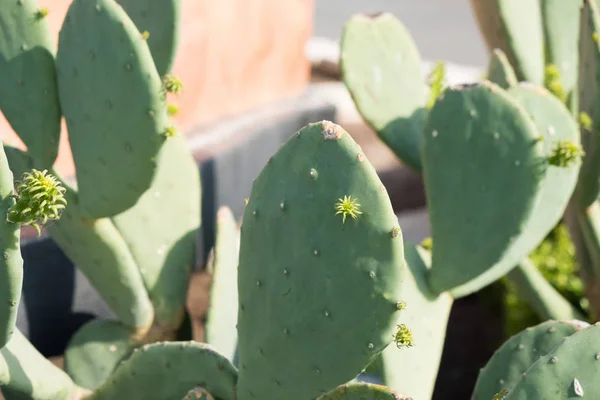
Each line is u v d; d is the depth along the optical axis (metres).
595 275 2.17
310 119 3.02
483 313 2.24
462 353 2.23
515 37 2.16
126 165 1.76
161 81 1.74
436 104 1.84
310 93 3.21
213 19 2.61
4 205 1.47
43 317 2.10
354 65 2.02
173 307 1.97
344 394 1.58
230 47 2.69
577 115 2.15
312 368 1.58
